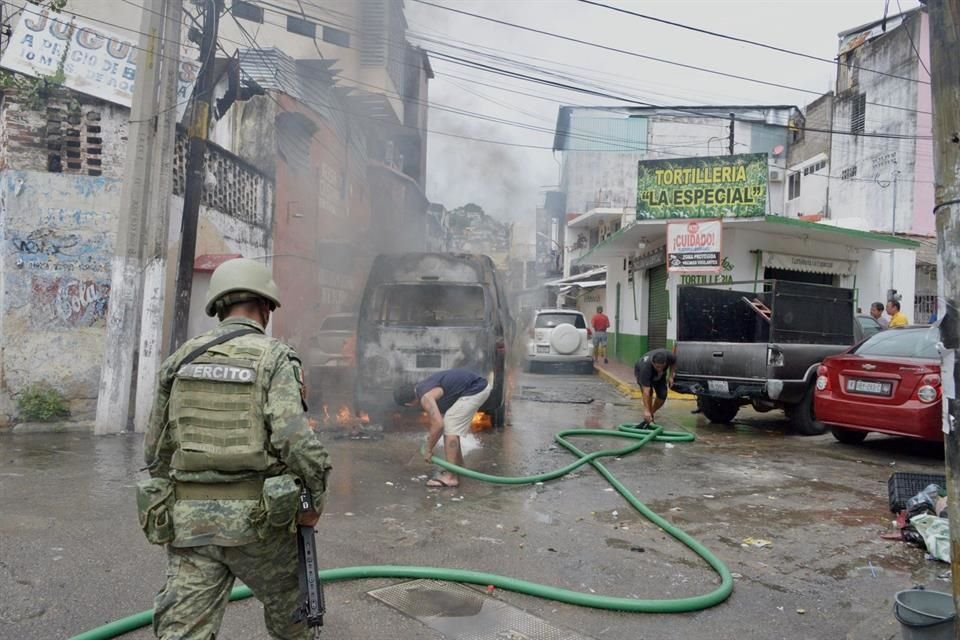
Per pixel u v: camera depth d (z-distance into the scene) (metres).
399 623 3.41
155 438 2.37
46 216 8.87
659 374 9.09
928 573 4.23
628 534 4.91
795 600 3.82
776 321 9.23
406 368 8.91
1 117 8.98
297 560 2.41
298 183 16.12
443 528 4.92
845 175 26.53
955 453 2.54
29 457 7.02
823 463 7.39
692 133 30.67
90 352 9.05
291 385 2.28
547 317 19.03
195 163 9.23
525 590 3.78
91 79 9.16
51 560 4.09
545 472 6.80
